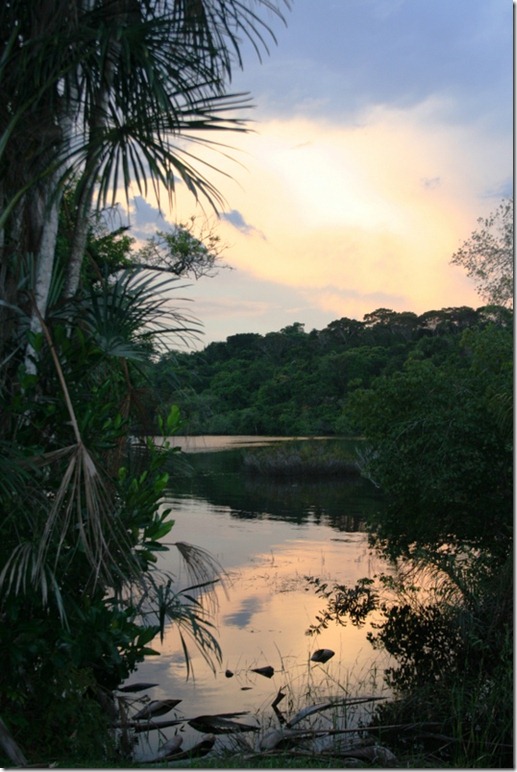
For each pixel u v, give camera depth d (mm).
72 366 5316
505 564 9008
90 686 5684
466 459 10484
